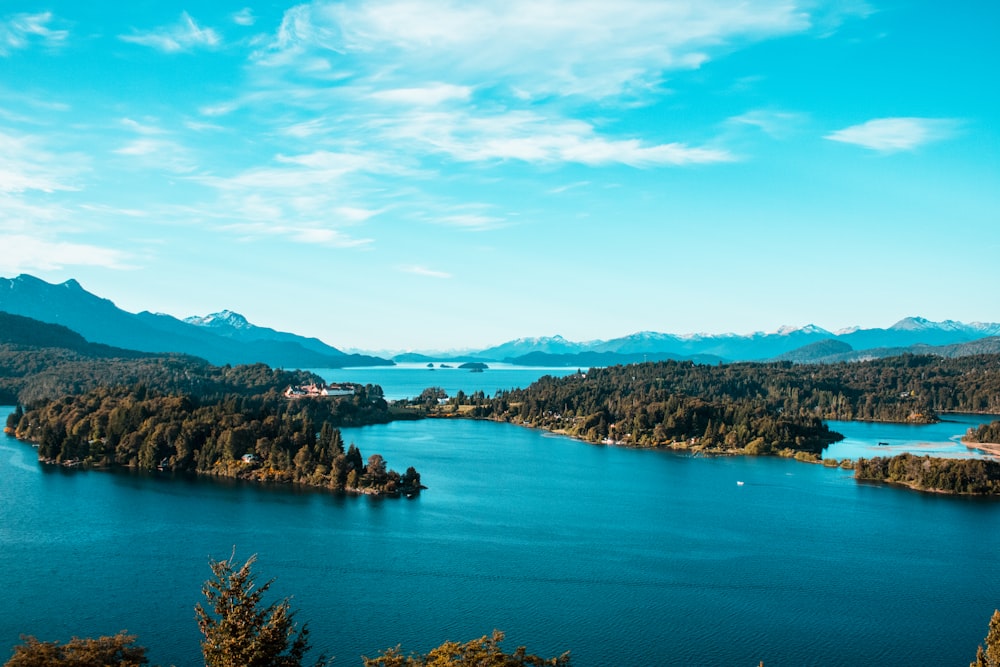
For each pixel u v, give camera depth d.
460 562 185.88
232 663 78.12
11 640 138.38
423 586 169.12
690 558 193.62
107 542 196.62
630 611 157.38
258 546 196.12
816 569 186.75
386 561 185.62
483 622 150.38
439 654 95.25
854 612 159.88
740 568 186.50
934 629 152.38
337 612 153.75
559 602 161.38
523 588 169.12
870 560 194.62
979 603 166.00
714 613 157.62
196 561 182.62
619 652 138.62
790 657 138.88
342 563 183.62
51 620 147.25
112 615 150.00
